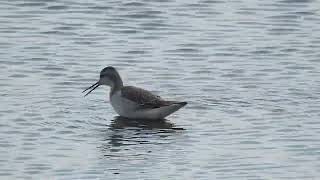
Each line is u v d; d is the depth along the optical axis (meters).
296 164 19.47
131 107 22.31
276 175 18.92
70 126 21.66
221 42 27.38
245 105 22.94
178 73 25.17
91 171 19.08
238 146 20.44
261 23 28.81
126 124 21.97
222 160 19.66
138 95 22.38
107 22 28.77
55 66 25.44
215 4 30.16
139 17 29.14
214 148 20.34
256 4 30.17
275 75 25.06
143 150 20.23
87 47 26.94
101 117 22.39
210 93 23.81
